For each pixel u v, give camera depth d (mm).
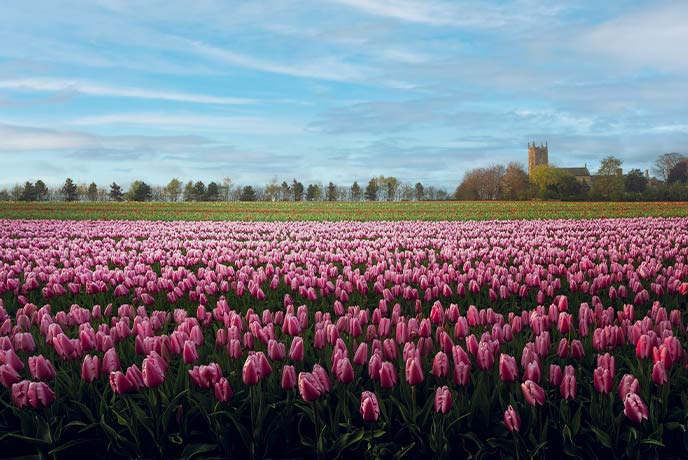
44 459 4156
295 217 38875
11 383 4250
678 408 4277
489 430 4160
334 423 4156
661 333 4934
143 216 41094
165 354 4840
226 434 4152
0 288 8594
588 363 5137
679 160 92312
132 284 8828
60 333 4801
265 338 5098
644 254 12789
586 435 4074
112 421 4328
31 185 100375
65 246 17938
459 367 4191
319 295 8789
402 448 3980
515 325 5484
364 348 4535
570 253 12789
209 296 8641
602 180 85000
